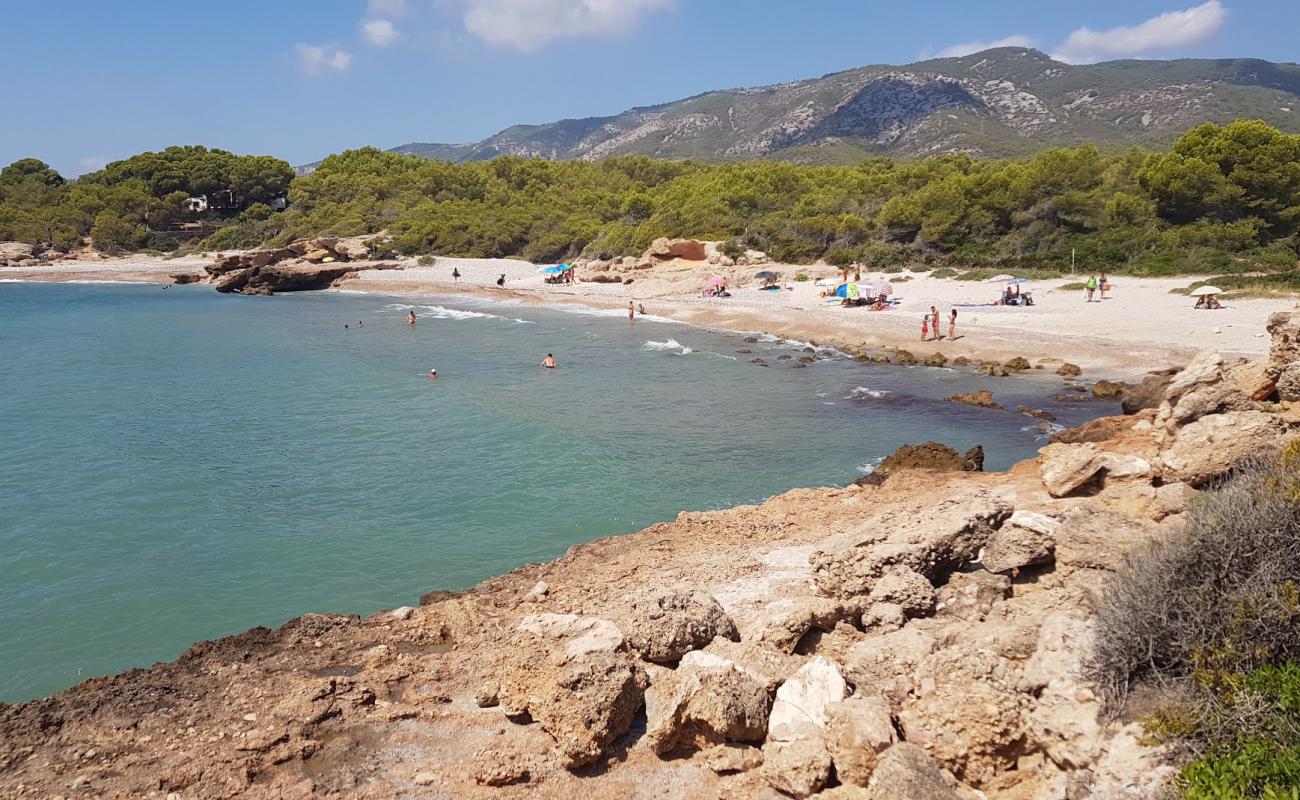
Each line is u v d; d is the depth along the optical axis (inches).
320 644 538.3
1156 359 1421.0
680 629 434.6
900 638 388.5
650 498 883.4
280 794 365.4
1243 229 2319.1
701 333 2121.1
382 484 955.3
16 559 758.5
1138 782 270.2
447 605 585.6
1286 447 414.3
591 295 2947.8
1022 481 725.3
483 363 1764.3
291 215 5098.4
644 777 362.0
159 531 823.7
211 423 1259.8
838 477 936.9
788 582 562.3
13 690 554.9
